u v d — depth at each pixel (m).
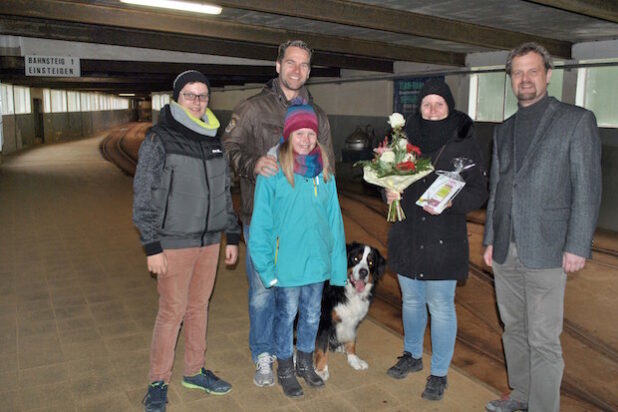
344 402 3.19
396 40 9.17
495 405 3.08
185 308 3.04
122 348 3.91
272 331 3.43
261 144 3.32
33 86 23.19
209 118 3.05
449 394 3.29
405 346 3.53
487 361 4.03
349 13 6.18
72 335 4.14
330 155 3.48
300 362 3.33
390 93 13.17
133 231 8.02
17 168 16.39
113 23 6.98
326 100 15.88
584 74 8.80
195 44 9.46
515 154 2.79
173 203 2.83
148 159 2.76
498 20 7.12
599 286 5.77
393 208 3.14
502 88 10.09
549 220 2.66
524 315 2.95
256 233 3.04
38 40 9.94
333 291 3.53
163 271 2.82
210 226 2.99
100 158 20.14
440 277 3.11
